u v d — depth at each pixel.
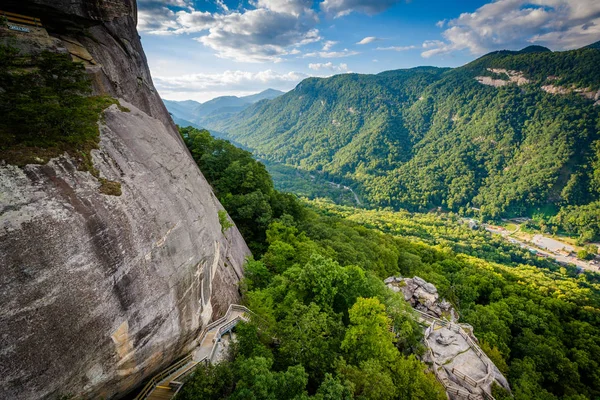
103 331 11.35
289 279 30.98
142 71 29.02
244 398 15.33
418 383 22.84
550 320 55.53
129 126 16.52
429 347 29.84
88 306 10.76
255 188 51.25
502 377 28.86
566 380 41.16
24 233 9.47
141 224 13.31
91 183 12.12
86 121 14.01
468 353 30.39
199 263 17.06
